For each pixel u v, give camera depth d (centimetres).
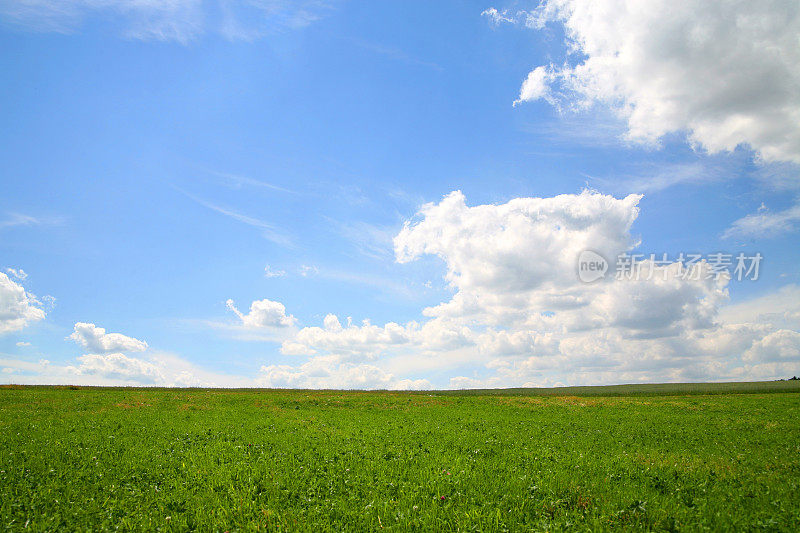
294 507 1270
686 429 2975
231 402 5025
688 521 1100
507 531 1067
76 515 1190
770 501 1241
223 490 1443
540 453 2028
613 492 1355
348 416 3897
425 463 1817
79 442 2314
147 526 1124
